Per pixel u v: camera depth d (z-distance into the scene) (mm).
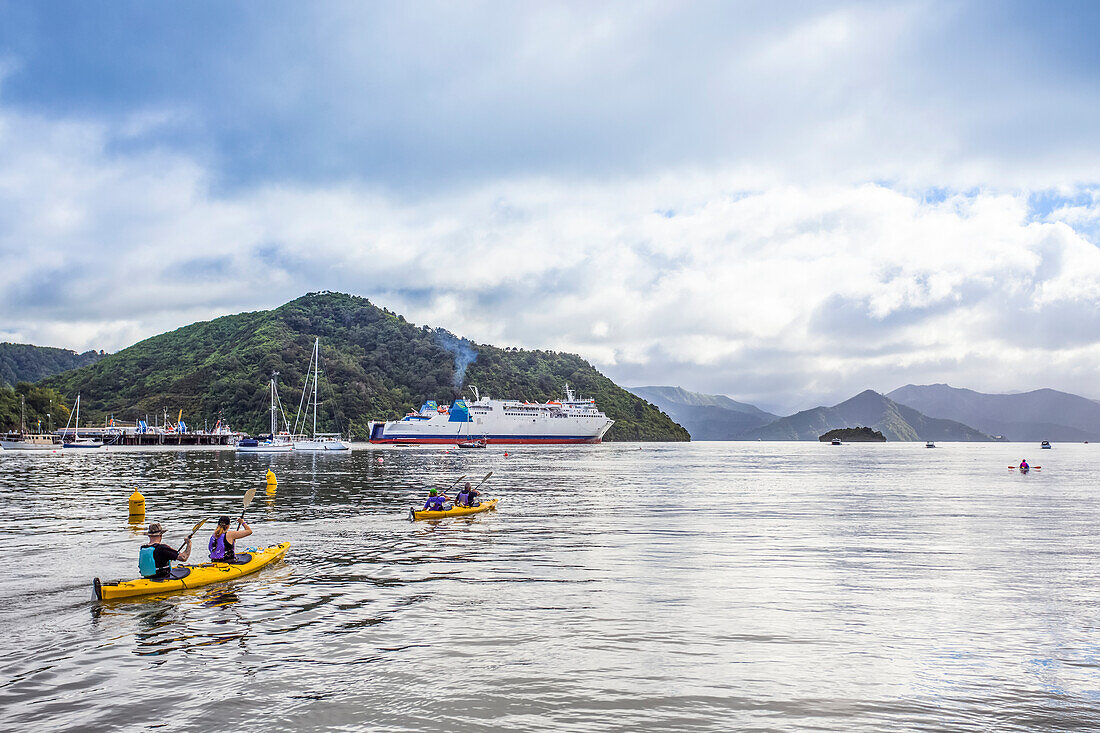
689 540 27500
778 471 89750
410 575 20375
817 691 11664
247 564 20594
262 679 12086
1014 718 10680
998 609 16891
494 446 197125
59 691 11609
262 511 36656
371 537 27719
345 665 12742
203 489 51562
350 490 50781
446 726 10297
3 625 15242
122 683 11938
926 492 55250
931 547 26312
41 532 28734
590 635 14547
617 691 11586
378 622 15438
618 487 57375
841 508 41281
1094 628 15281
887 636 14625
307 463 97750
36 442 172750
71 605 16906
